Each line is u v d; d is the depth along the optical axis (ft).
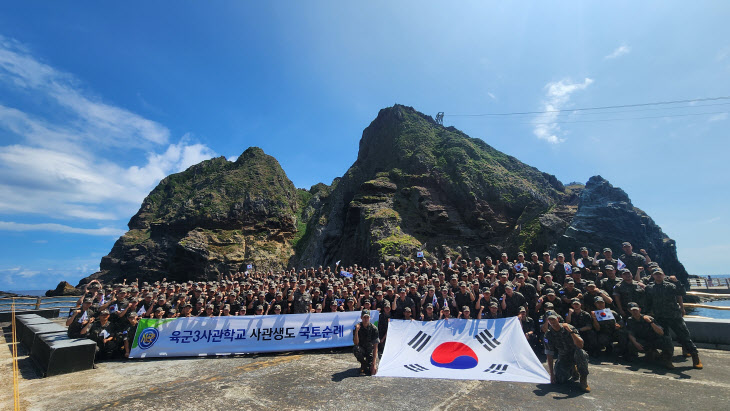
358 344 27.91
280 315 36.73
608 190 106.73
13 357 35.50
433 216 140.97
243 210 263.08
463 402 21.33
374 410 20.36
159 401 22.17
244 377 27.45
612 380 24.91
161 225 273.33
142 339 34.88
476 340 28.04
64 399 22.89
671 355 27.61
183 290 49.16
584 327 30.81
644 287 31.01
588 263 41.68
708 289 138.82
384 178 167.32
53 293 222.69
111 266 281.54
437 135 190.70
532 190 140.15
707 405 20.16
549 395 22.25
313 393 23.34
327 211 207.31
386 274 67.05
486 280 40.32
